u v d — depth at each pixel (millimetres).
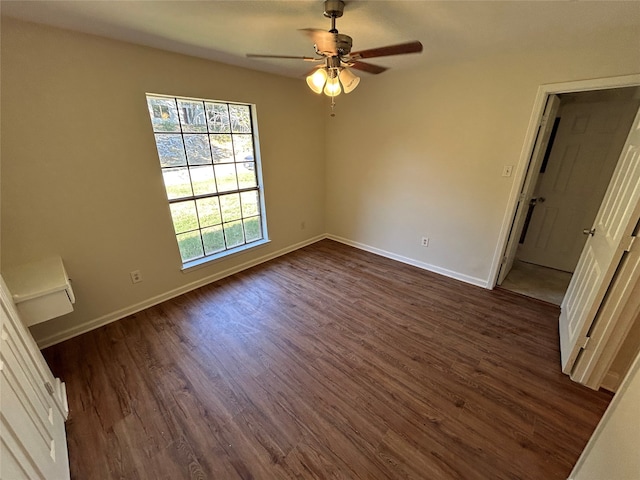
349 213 4156
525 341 2230
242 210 3424
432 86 2875
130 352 2135
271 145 3398
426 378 1886
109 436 1524
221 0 1491
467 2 1513
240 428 1565
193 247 3062
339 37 1413
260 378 1897
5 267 1933
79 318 2326
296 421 1603
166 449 1462
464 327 2404
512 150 2559
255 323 2473
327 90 1789
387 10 1613
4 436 865
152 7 1572
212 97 2709
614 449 979
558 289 3018
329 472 1357
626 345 1666
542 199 3432
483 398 1736
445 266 3336
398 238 3699
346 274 3389
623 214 1636
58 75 1902
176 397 1756
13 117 1797
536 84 2307
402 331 2357
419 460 1402
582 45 2049
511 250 3027
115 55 2102
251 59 2588
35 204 1974
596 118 2953
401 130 3250
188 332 2357
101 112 2127
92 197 2213
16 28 1709
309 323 2469
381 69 1927
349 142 3789
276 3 1535
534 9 1583
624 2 1483
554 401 1714
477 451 1440
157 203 2602
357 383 1853
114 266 2443
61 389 1751
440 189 3137
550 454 1425
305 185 4004
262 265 3639
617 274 1573
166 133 2594
